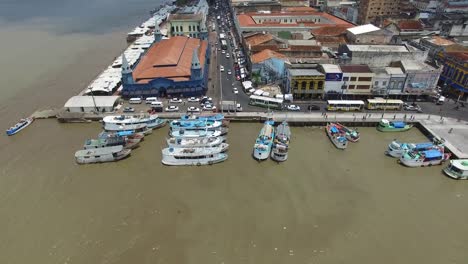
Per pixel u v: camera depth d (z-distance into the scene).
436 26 163.88
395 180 75.69
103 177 76.50
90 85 121.62
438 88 116.12
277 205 68.19
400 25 158.88
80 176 76.69
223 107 103.69
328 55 131.88
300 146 87.94
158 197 70.38
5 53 168.75
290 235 61.44
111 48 177.88
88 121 100.25
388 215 65.75
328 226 63.28
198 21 166.38
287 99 107.75
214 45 181.12
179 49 132.38
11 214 65.81
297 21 190.12
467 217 65.62
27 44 185.12
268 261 56.53
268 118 98.81
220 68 141.75
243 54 155.88
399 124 94.50
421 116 100.06
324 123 97.75
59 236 61.16
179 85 113.44
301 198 69.94
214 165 80.75
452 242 59.97
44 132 94.94
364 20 198.00
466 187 74.19
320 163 80.88
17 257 57.19
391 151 82.75
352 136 90.00
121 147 83.19
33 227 62.97
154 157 84.06
